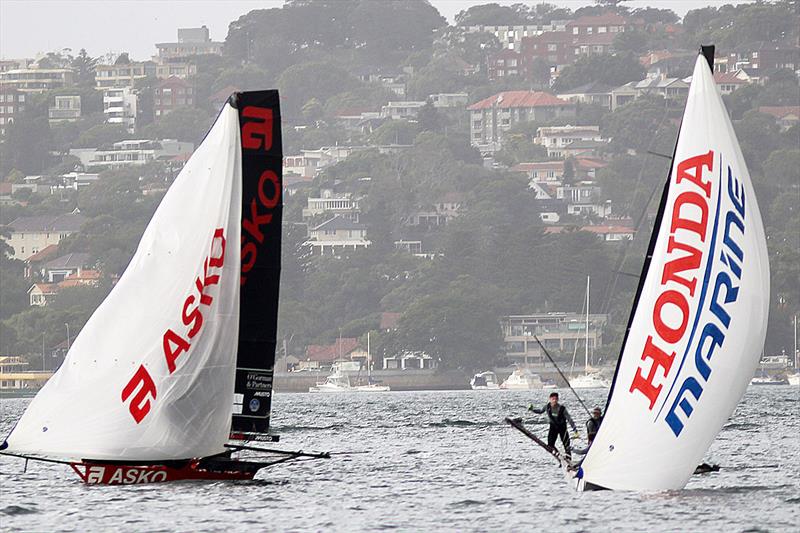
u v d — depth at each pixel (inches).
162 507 5521.7
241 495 5866.1
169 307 5664.4
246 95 5851.4
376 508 5738.2
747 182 5187.0
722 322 5137.8
